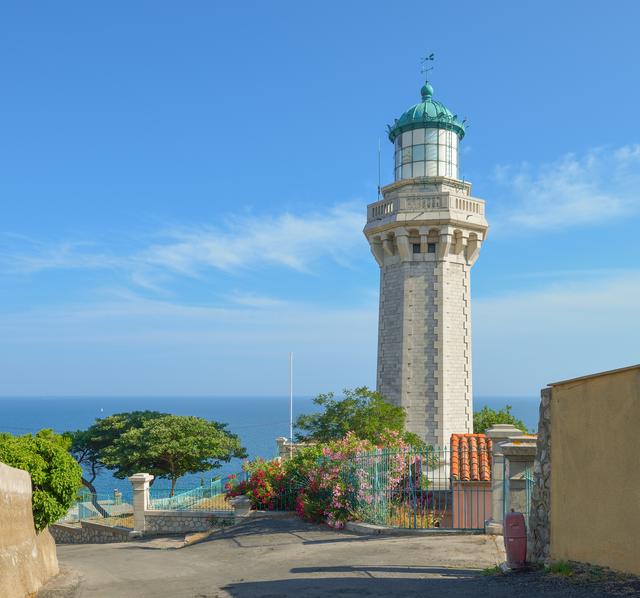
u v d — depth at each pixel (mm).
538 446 12969
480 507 23922
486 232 34969
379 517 20859
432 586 11781
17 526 14828
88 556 21484
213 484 31594
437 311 33469
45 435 22859
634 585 9914
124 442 42062
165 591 13383
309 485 24109
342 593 11766
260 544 19453
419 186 35281
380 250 35719
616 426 10891
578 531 11648
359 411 31047
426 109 36125
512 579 11648
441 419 32562
